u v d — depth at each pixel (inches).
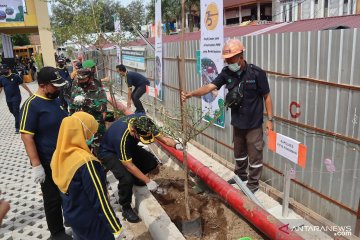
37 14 634.8
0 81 359.6
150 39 514.3
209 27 229.3
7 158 288.4
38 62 873.5
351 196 146.6
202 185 205.6
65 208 109.8
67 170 103.0
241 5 1365.7
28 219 179.5
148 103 418.6
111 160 163.0
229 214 174.6
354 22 208.2
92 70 222.1
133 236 158.7
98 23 367.9
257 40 192.4
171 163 246.4
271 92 186.9
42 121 137.7
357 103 138.2
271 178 196.5
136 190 186.5
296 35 164.6
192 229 155.3
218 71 225.8
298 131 171.5
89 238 110.4
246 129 176.1
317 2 969.5
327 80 150.9
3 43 696.4
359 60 135.1
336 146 150.9
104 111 212.5
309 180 168.4
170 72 333.7
